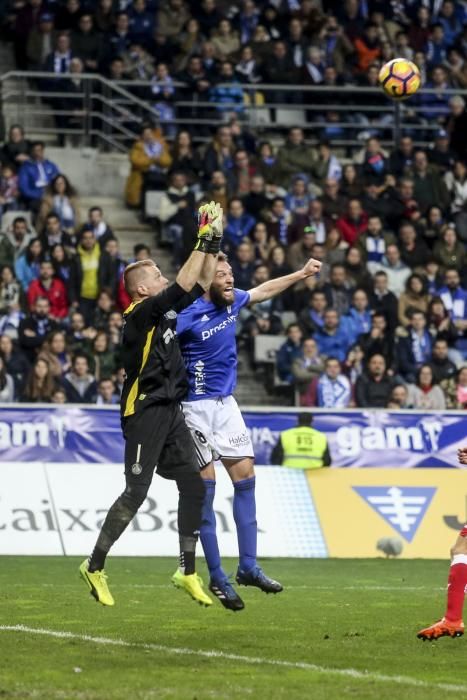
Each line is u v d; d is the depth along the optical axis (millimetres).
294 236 48062
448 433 38281
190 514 18656
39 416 36250
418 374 42500
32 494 34062
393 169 52500
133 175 51562
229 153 50906
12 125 50500
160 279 19047
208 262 18469
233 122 52188
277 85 55750
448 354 44969
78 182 53250
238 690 14484
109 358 41219
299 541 34781
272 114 57844
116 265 44688
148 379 18484
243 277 45344
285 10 59031
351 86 57531
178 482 18812
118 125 54000
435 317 45688
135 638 18625
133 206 51688
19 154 49281
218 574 19453
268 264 45781
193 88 55625
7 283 43875
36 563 31031
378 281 45625
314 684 14961
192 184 50438
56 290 43531
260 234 46906
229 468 20312
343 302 44812
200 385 20188
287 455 36125
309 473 36062
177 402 18812
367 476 36344
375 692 14508
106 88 54719
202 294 18766
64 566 30297
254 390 45469
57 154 53281
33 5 55750
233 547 34031
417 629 20031
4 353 39969
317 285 45344
